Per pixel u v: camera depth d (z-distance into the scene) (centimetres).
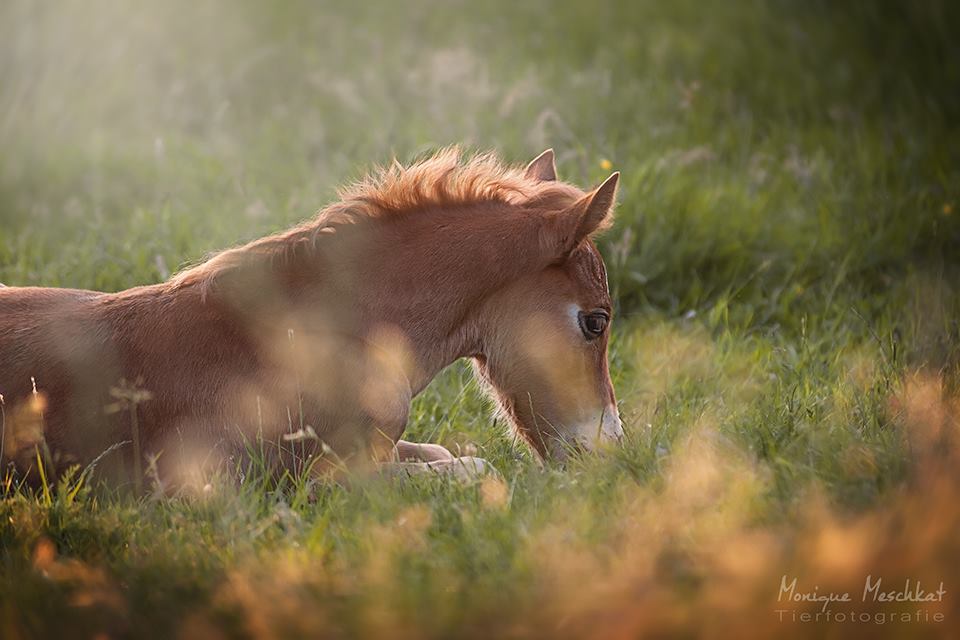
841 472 737
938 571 584
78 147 1739
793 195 1528
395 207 865
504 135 1650
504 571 632
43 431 795
